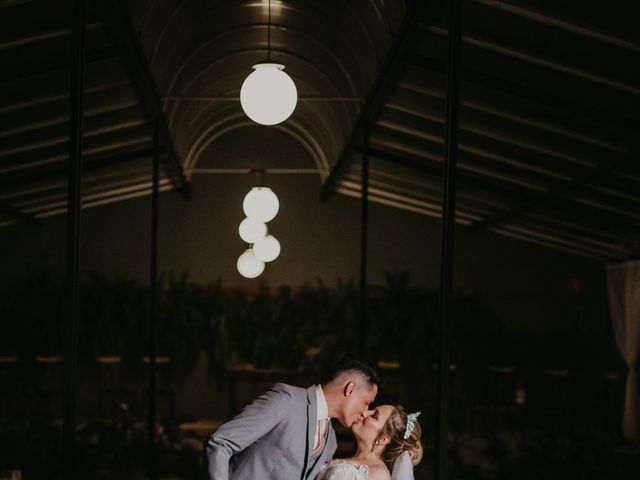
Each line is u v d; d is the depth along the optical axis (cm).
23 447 904
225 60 1004
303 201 1533
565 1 527
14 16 610
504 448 1065
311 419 332
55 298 1406
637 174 861
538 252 1511
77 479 896
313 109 1220
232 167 1527
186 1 702
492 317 1499
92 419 1171
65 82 755
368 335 1427
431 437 1159
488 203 1247
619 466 952
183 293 1457
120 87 848
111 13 590
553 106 689
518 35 602
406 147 1055
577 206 1080
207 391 1452
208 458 313
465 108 801
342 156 1125
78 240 465
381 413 347
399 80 795
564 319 1502
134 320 1427
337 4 740
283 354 1441
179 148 1246
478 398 1418
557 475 946
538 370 1438
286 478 328
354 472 325
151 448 884
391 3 622
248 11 816
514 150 909
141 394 1423
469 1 562
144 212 1503
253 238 1156
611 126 694
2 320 1378
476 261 1516
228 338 1444
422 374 1427
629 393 1262
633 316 1276
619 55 593
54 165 1084
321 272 1523
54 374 1377
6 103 781
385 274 1482
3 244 1459
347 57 891
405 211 1531
